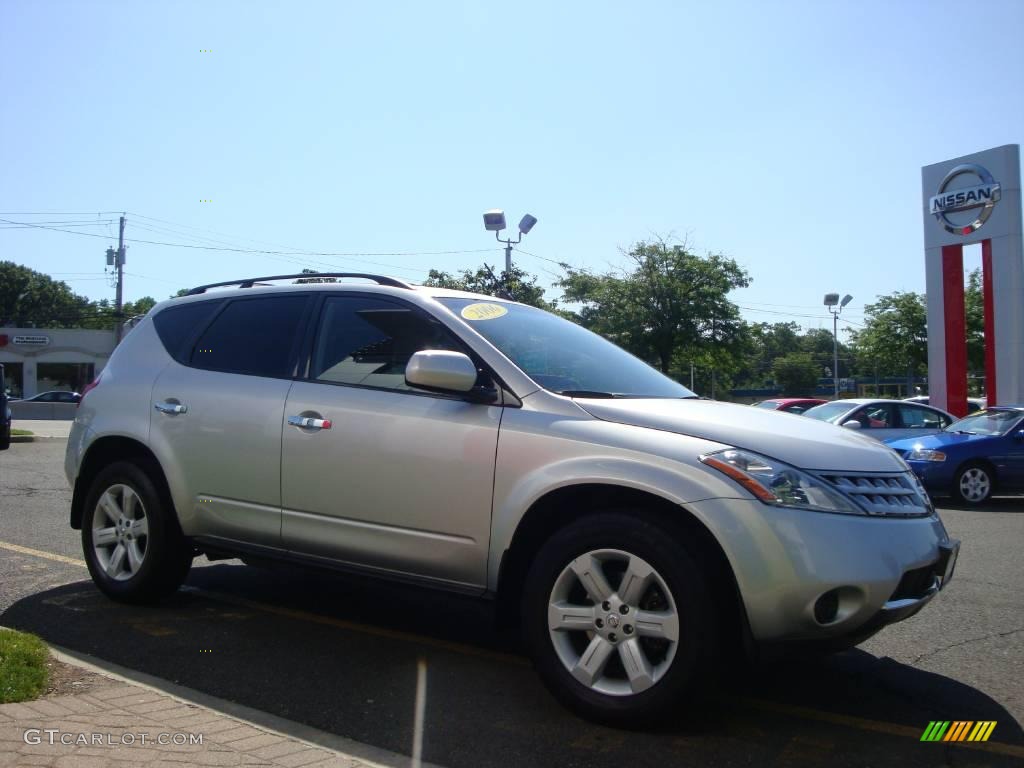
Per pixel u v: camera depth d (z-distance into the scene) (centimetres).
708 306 3173
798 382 8019
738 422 390
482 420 411
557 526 404
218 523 502
